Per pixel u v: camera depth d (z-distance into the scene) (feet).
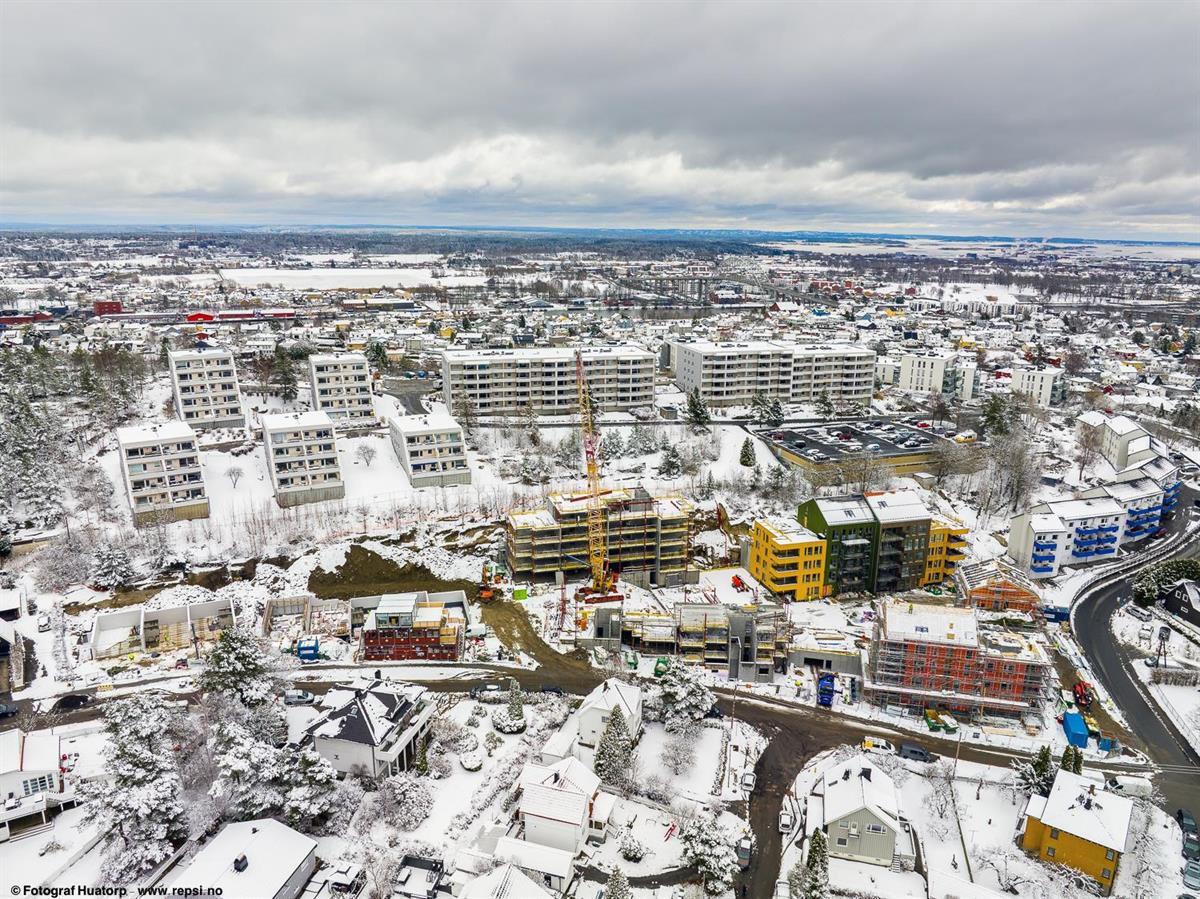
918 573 499.92
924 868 286.25
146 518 522.47
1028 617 460.14
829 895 267.18
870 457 645.51
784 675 414.62
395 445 639.35
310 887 255.29
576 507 490.90
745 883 279.08
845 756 343.87
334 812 290.56
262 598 460.14
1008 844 298.97
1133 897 271.90
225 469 601.21
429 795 310.65
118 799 263.29
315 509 552.00
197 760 314.14
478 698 384.06
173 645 416.67
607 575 499.10
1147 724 376.27
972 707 378.94
